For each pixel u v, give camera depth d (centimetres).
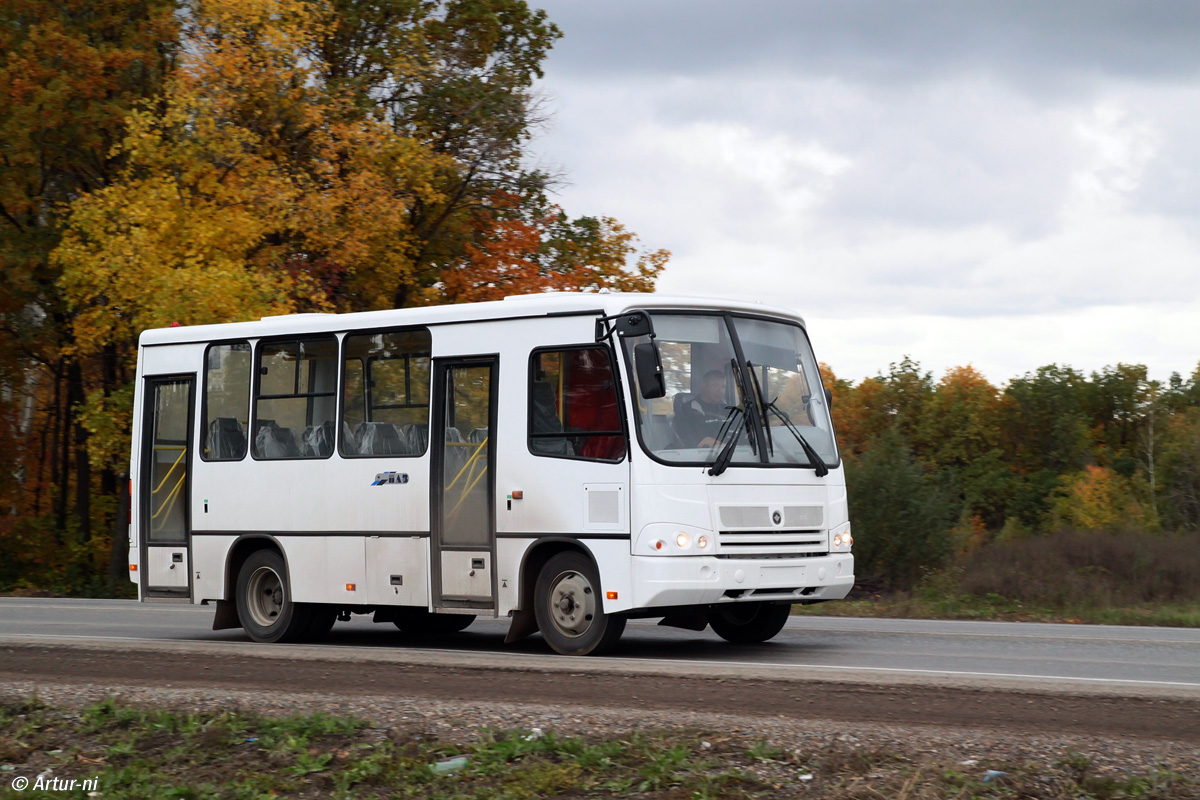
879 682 945
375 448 1367
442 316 1316
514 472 1238
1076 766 672
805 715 840
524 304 1255
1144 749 714
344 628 1717
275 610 1464
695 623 1272
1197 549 2348
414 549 1322
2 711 971
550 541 1209
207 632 1680
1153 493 5847
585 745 764
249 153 2811
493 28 3478
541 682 1009
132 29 3206
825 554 1249
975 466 7606
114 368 3266
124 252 2541
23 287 3172
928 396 8206
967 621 1642
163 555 1555
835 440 1303
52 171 3303
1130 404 8538
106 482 3828
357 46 3362
